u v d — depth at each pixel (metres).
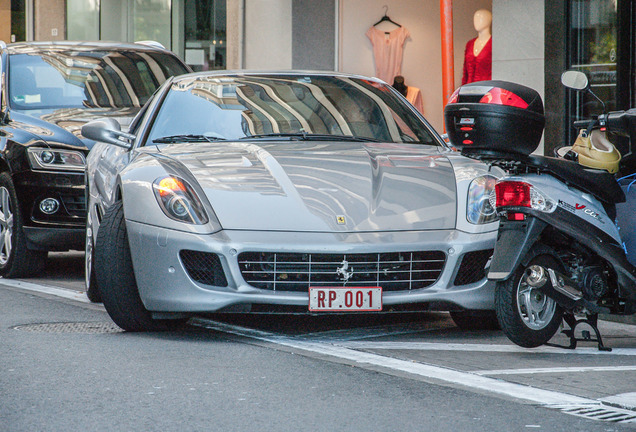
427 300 7.82
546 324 7.56
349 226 7.83
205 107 9.74
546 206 7.25
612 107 14.90
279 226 7.79
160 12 26.81
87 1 27.92
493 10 15.95
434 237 7.87
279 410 5.64
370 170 8.50
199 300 7.75
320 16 20.11
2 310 9.59
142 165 8.49
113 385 6.22
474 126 7.22
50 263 14.46
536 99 7.25
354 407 5.72
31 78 13.69
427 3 20.17
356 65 20.19
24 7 28.33
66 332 8.33
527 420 5.47
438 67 20.23
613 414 5.62
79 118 12.98
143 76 14.12
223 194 8.02
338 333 8.39
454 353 7.46
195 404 5.76
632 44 14.76
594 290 7.47
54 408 5.64
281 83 10.19
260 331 8.39
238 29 21.28
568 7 15.17
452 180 8.45
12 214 12.55
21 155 12.45
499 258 7.31
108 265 8.23
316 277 7.78
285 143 9.23
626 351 7.64
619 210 7.75
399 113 10.05
